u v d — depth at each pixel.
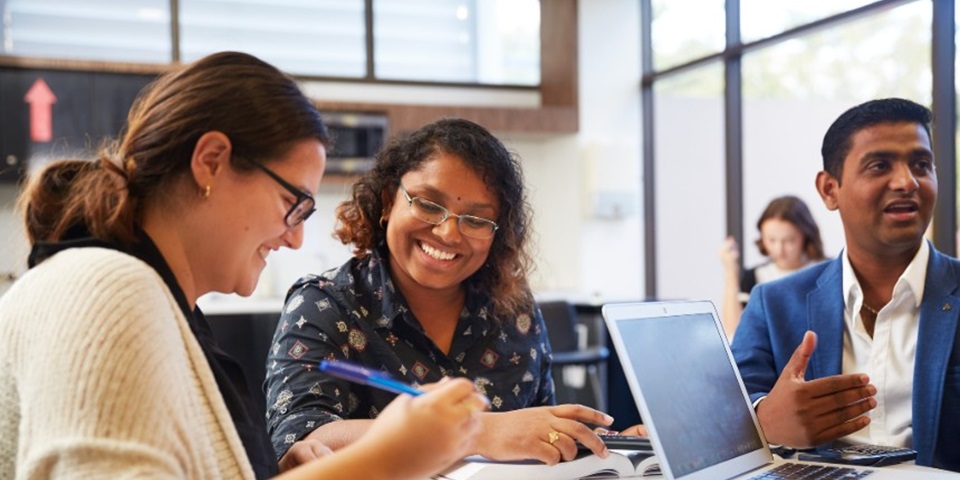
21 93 4.86
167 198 1.06
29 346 0.92
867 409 1.53
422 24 6.14
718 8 5.68
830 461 1.51
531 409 1.40
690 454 1.30
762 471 1.44
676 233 6.25
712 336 1.52
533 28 6.41
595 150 6.14
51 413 0.86
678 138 6.19
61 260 0.96
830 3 4.80
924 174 1.72
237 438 1.03
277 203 1.09
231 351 3.82
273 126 1.07
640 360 1.29
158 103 1.07
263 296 5.34
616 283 6.33
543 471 1.32
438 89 6.16
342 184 5.54
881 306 1.79
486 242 1.66
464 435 0.92
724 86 5.64
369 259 1.73
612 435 1.52
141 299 0.92
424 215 1.62
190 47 5.62
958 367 1.66
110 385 0.87
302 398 1.55
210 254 1.09
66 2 5.36
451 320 1.75
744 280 4.04
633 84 6.37
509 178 1.68
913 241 1.71
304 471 0.89
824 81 4.92
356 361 1.66
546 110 5.98
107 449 0.84
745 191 5.69
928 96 4.14
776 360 1.86
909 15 4.26
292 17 5.84
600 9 6.28
